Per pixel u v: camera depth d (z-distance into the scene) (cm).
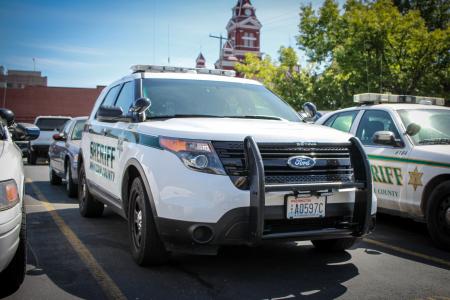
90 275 448
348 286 423
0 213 324
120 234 621
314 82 2400
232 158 408
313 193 414
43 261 495
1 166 348
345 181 437
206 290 409
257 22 5588
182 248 417
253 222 396
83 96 5112
